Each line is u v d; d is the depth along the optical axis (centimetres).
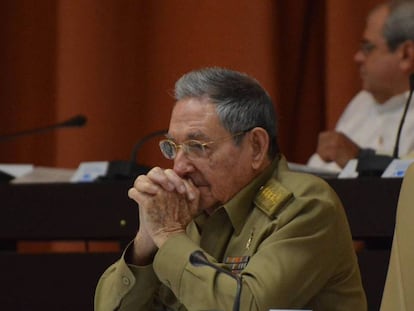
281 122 1330
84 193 854
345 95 1277
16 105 1427
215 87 677
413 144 1138
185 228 672
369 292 779
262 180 686
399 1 1155
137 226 841
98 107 1334
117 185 847
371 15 1166
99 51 1338
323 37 1349
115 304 688
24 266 849
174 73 1333
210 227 688
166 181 669
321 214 662
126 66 1348
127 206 843
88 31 1334
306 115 1352
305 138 1350
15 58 1430
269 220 668
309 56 1355
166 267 651
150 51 1347
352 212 786
